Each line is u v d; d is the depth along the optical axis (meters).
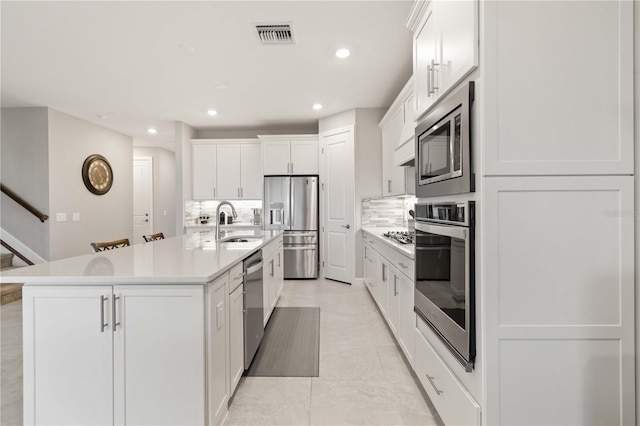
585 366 1.19
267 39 2.81
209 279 1.45
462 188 1.29
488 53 1.17
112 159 5.89
